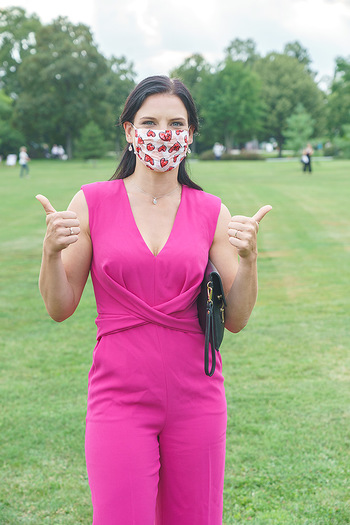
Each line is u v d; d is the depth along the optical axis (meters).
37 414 4.34
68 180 31.78
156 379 2.02
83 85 69.62
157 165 2.11
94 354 2.12
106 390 2.05
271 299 7.58
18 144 72.12
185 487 2.07
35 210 17.59
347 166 42.34
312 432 4.03
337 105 60.91
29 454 3.79
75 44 69.75
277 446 3.84
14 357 5.55
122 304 2.05
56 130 73.62
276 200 19.23
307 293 7.85
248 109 74.25
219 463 2.11
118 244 2.06
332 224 14.04
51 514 3.18
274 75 81.25
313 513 3.14
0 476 3.53
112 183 2.20
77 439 3.98
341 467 3.59
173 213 2.18
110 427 2.00
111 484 1.95
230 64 74.62
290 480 3.46
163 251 2.06
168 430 2.06
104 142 67.31
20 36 81.69
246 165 46.59
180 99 2.14
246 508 3.20
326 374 5.06
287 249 11.02
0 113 72.81
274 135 79.94
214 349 2.06
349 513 3.15
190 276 2.06
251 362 5.35
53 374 5.13
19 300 7.67
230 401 4.53
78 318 6.88
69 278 2.12
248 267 2.07
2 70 82.94
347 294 7.75
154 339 2.04
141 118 2.12
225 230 2.20
